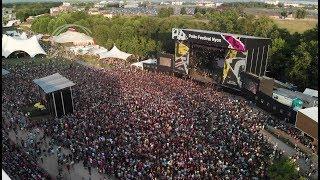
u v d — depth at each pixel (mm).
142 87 62562
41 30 149375
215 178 31406
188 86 64250
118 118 45812
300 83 69438
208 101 54812
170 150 36688
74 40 117625
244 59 60062
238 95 63969
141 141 38906
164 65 76125
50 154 38875
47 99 51500
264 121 48969
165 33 105625
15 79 70062
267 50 63094
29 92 61062
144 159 35344
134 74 74375
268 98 54250
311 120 42219
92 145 38469
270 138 43812
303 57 69125
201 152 36125
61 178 34000
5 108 53094
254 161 35156
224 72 64375
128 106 51000
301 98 52875
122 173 33125
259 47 61406
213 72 71375
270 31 97562
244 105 55500
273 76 80500
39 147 40125
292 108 49781
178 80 69062
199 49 70375
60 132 43000
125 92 59188
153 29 111875
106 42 111688
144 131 41656
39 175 31891
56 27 140375
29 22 194125
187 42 70188
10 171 31906
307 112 43594
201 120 45469
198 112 48719
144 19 117500
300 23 138250
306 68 68562
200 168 32781
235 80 62500
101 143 38656
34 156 38031
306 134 44156
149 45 97375
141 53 97125
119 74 74062
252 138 41094
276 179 29828
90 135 40812
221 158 35062
